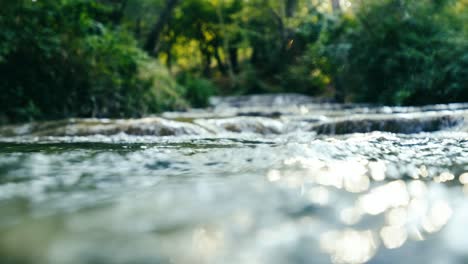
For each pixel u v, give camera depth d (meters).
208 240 0.52
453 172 1.10
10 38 4.97
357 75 10.48
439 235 0.55
